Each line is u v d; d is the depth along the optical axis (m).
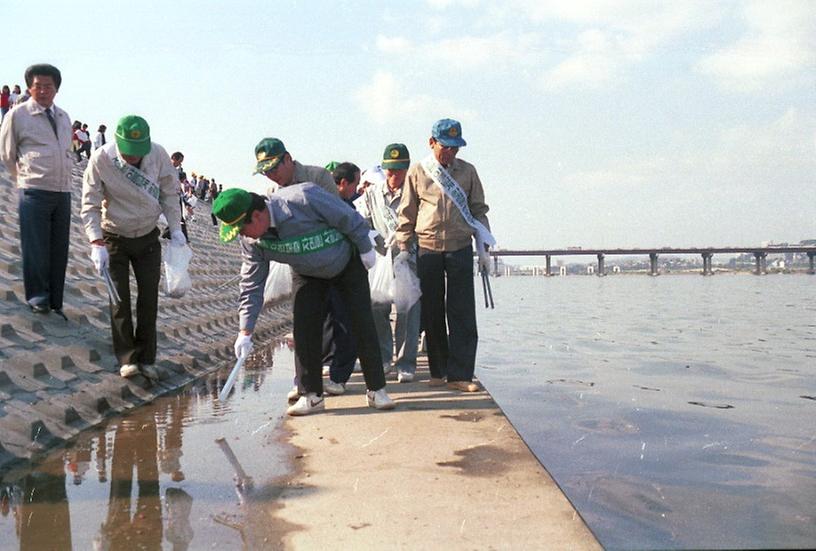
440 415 4.02
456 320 4.75
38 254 5.11
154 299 4.87
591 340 9.09
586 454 3.40
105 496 2.68
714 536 2.31
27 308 5.16
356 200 5.41
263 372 5.95
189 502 2.61
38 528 2.35
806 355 7.39
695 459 3.30
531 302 21.36
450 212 4.67
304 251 3.82
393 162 5.08
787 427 3.99
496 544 2.19
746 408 4.57
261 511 2.50
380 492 2.69
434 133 4.61
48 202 5.13
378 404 4.19
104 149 4.56
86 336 5.25
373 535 2.27
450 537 2.25
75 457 3.24
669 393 5.14
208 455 3.25
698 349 8.00
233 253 19.94
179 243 4.98
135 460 3.18
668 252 126.56
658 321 12.60
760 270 123.38
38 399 3.87
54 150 5.11
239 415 4.15
